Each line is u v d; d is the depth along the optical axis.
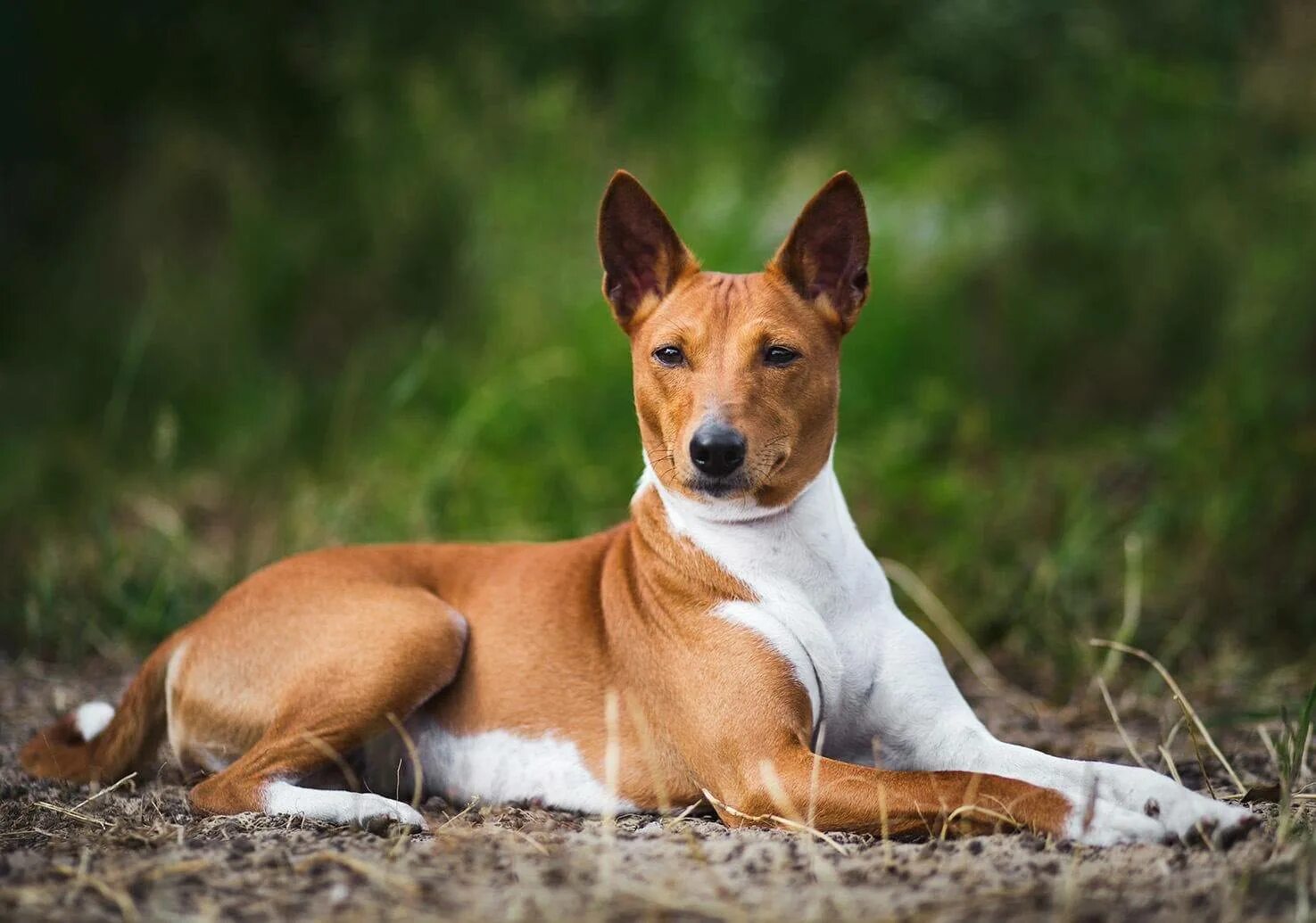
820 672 6.45
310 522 12.16
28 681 9.60
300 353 16.53
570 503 12.56
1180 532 11.36
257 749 6.66
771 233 15.31
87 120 19.41
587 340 14.46
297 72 19.30
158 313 16.28
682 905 4.87
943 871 5.23
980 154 16.83
